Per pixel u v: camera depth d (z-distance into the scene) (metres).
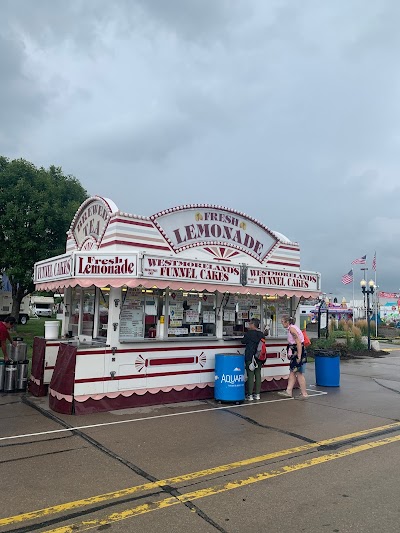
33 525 3.96
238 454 5.95
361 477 5.19
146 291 9.05
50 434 6.70
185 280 8.61
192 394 9.34
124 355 8.52
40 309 63.06
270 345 10.82
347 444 6.50
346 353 20.95
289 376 10.25
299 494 4.69
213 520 4.09
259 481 5.03
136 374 8.64
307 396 10.05
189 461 5.64
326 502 4.50
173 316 9.39
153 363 8.87
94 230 9.88
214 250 10.03
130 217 8.85
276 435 6.87
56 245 22.62
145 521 4.06
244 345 10.24
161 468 5.39
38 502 4.41
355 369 15.82
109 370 8.33
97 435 6.68
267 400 9.52
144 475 5.16
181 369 9.23
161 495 4.62
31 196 21.88
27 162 22.94
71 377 7.96
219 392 9.10
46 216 21.84
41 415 7.82
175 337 9.34
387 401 9.76
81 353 8.06
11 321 10.52
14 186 21.95
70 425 7.20
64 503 4.40
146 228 9.05
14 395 9.52
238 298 10.64
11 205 21.41
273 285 10.25
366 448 6.32
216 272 9.15
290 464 5.60
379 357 20.86
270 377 10.73
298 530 3.93
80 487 4.79
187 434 6.82
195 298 9.78
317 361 11.76
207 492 4.71
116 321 8.48
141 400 8.66
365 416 8.28
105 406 8.23
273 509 4.33
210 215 10.16
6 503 4.39
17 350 9.98
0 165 22.94
